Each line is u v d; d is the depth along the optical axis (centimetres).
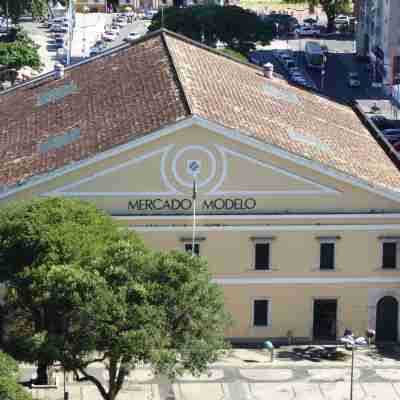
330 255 8975
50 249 7475
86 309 6850
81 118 9675
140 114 9156
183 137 8669
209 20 18850
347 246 8950
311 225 8881
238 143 8700
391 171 9644
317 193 8838
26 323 7569
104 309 6850
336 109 11288
